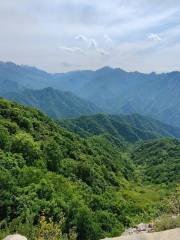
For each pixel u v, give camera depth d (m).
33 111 93.00
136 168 174.12
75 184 59.31
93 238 37.00
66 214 37.50
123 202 61.22
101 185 71.12
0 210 36.25
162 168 152.38
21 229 19.98
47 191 41.50
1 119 71.25
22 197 37.69
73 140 99.25
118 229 39.84
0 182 39.22
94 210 49.72
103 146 162.25
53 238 16.66
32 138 66.69
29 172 47.81
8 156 52.69
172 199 19.84
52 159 64.50
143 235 10.45
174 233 10.45
